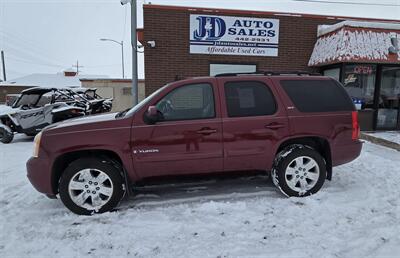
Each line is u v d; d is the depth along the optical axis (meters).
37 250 2.98
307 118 4.07
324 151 4.31
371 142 7.96
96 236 3.22
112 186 3.73
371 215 3.59
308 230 3.26
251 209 3.78
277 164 4.07
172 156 3.81
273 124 3.99
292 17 9.84
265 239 3.10
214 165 3.96
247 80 4.06
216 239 3.11
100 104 11.55
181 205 3.95
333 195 4.16
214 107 3.92
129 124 3.74
